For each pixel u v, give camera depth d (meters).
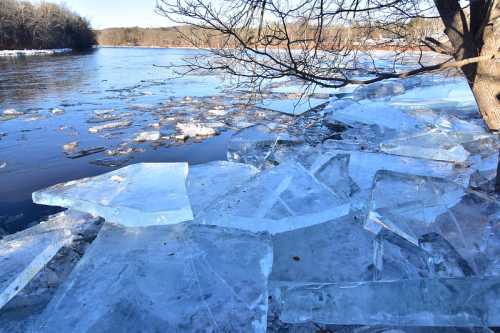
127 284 2.06
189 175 3.44
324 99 9.92
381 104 7.12
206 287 2.04
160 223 2.57
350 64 4.58
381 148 4.57
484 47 2.66
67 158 6.07
